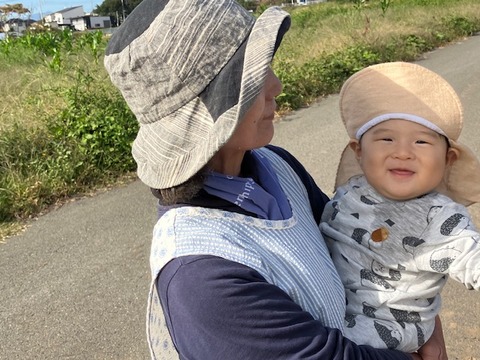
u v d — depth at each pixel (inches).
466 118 262.7
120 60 47.5
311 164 226.5
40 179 217.0
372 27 498.6
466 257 52.8
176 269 44.0
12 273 162.7
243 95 44.1
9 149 228.7
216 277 43.1
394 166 57.8
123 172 235.8
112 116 247.4
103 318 138.0
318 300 49.3
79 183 224.8
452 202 57.2
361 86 61.9
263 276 45.8
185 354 44.1
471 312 125.7
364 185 62.3
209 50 45.2
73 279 156.5
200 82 45.4
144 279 153.3
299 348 43.8
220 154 50.2
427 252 55.4
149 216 193.6
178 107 46.2
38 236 186.5
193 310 42.7
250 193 49.9
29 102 282.8
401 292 56.9
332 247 61.9
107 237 180.4
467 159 61.5
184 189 47.6
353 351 46.6
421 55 467.5
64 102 277.7
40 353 127.4
